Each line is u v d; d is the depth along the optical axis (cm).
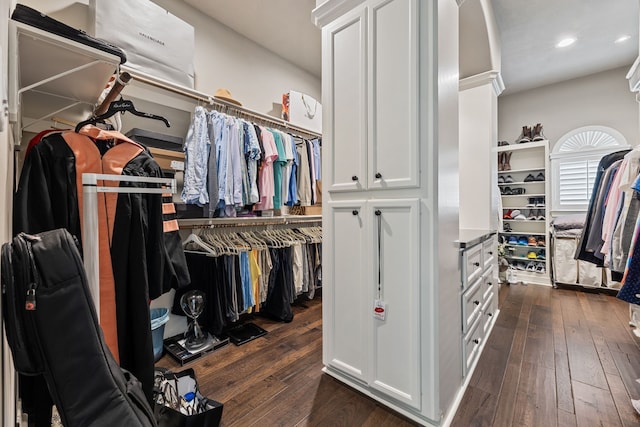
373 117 150
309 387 164
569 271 364
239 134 229
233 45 280
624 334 230
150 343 106
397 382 143
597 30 314
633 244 148
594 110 411
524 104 464
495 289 271
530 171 425
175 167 199
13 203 99
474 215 289
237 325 250
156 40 195
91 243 90
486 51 268
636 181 149
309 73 369
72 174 102
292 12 256
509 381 170
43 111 153
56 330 64
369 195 155
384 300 147
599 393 157
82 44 105
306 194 295
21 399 93
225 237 254
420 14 136
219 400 153
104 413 67
